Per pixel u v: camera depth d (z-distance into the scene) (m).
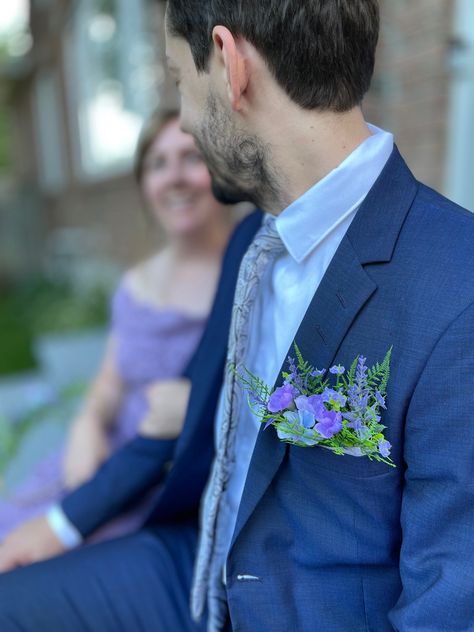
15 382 3.78
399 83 1.97
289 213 0.75
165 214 1.59
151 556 1.11
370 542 0.74
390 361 0.65
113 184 6.11
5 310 6.93
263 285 0.87
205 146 0.78
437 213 0.69
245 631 0.81
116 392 1.75
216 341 1.08
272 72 0.68
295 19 0.65
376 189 0.71
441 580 0.64
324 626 0.77
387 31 1.94
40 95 8.23
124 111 5.55
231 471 0.92
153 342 1.62
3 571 1.16
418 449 0.65
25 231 9.03
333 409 0.64
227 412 0.88
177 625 1.04
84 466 1.60
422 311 0.63
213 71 0.71
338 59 0.67
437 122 1.91
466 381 0.61
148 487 1.25
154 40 4.50
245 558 0.80
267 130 0.72
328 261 0.76
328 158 0.71
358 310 0.68
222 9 0.67
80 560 1.09
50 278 7.76
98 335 4.29
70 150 7.36
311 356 0.71
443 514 0.64
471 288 0.61
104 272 6.38
